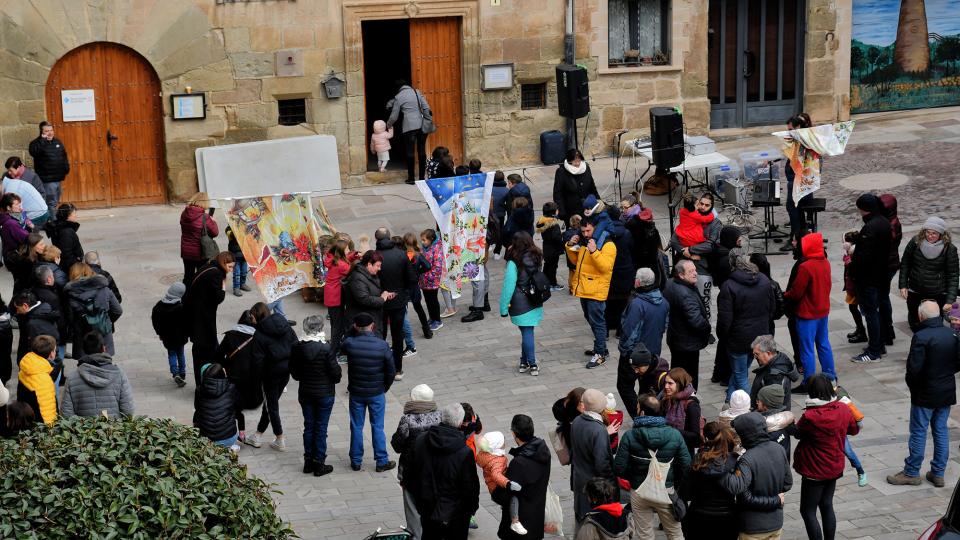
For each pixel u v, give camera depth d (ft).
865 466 42.96
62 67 71.82
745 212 65.16
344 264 52.54
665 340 54.34
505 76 77.20
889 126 81.25
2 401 41.29
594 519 32.91
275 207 55.67
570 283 56.54
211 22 73.05
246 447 46.60
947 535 31.07
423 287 55.67
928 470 42.65
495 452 36.35
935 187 70.13
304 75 74.90
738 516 34.63
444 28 76.79
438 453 35.81
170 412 49.01
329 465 44.73
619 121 79.46
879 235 49.47
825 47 81.15
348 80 75.46
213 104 74.13
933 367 40.34
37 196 62.85
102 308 49.65
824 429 36.47
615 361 52.65
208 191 72.74
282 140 73.36
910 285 50.24
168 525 27.09
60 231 56.13
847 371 50.34
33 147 68.44
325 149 73.97
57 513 26.58
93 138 73.15
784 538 39.01
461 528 36.37
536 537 36.06
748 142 80.59
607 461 36.27
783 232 65.00
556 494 39.40
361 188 76.69
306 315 58.80
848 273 51.47
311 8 74.08
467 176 55.42
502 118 78.13
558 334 55.77
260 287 55.72
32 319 47.47
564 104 72.64
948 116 82.48
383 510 41.06
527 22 76.84
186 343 51.98
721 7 80.59
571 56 77.25
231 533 27.96
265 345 45.11
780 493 34.73
